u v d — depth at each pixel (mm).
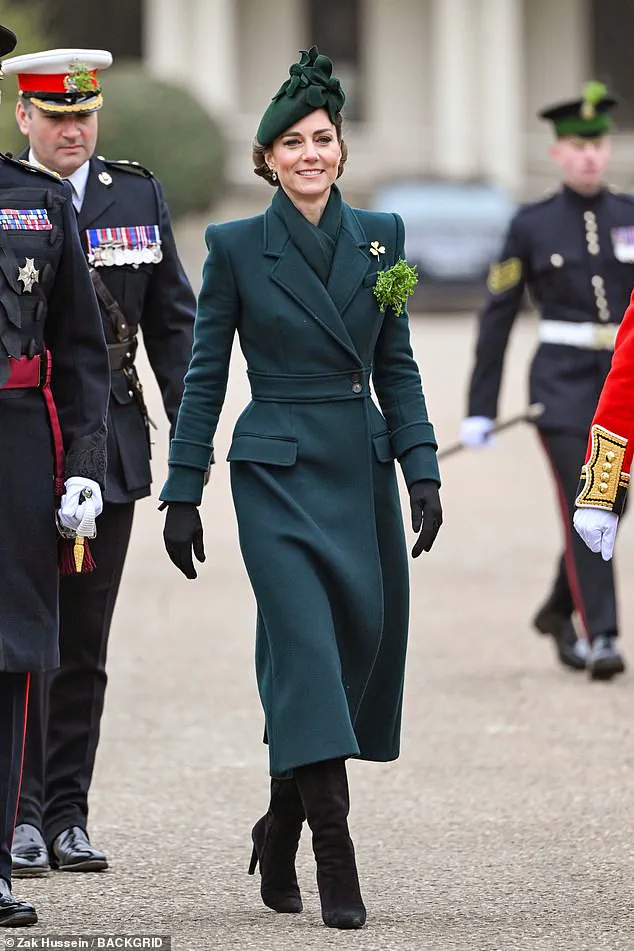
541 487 53469
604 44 149250
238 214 137625
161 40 137750
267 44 147625
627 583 39562
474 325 97688
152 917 18547
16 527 18359
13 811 18266
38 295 18562
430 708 29000
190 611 37438
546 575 40906
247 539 18453
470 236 103375
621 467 19172
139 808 23391
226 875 20359
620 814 22688
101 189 21781
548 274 31844
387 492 18906
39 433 18562
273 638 18094
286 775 18000
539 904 18922
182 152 119000
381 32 147375
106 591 21406
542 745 26500
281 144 18656
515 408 67562
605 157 31969
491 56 139625
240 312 18828
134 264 21703
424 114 147750
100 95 21781
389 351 19125
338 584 18328
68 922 18344
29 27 75312
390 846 21484
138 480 21547
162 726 27938
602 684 30781
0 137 68875
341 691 17875
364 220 19125
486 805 23281
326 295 18594
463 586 39750
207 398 18797
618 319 31703
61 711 21203
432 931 17859
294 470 18547
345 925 17906
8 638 18109
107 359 19047
